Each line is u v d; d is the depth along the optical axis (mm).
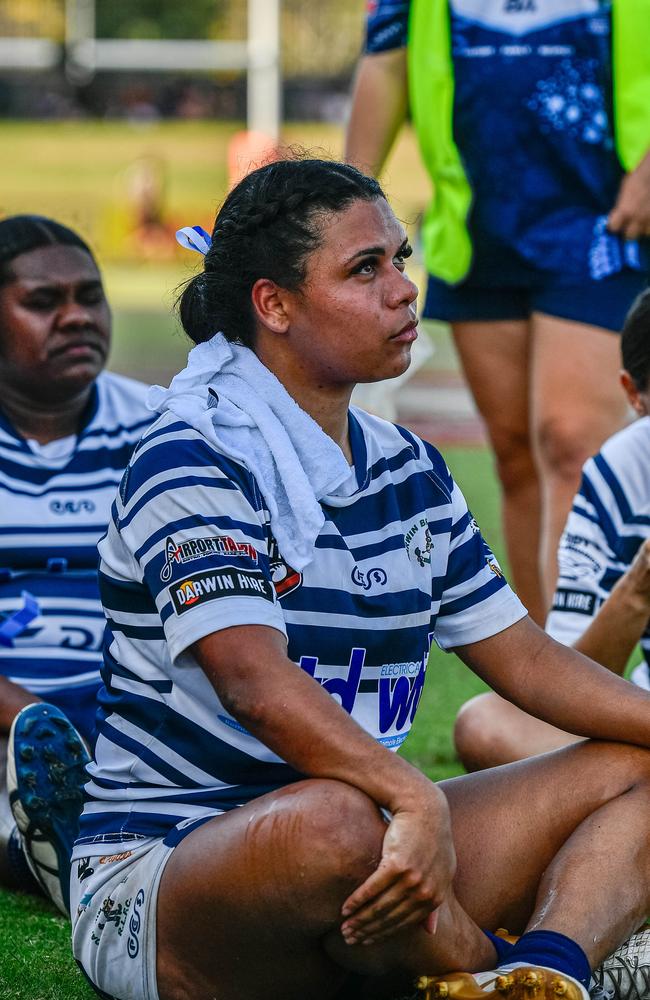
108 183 91125
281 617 7000
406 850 6391
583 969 6805
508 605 8047
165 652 7223
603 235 13812
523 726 11344
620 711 7688
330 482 7395
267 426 7332
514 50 13883
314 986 7105
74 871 7523
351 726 6664
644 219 13367
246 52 82562
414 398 37938
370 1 14820
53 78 108688
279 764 7242
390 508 7605
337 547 7340
